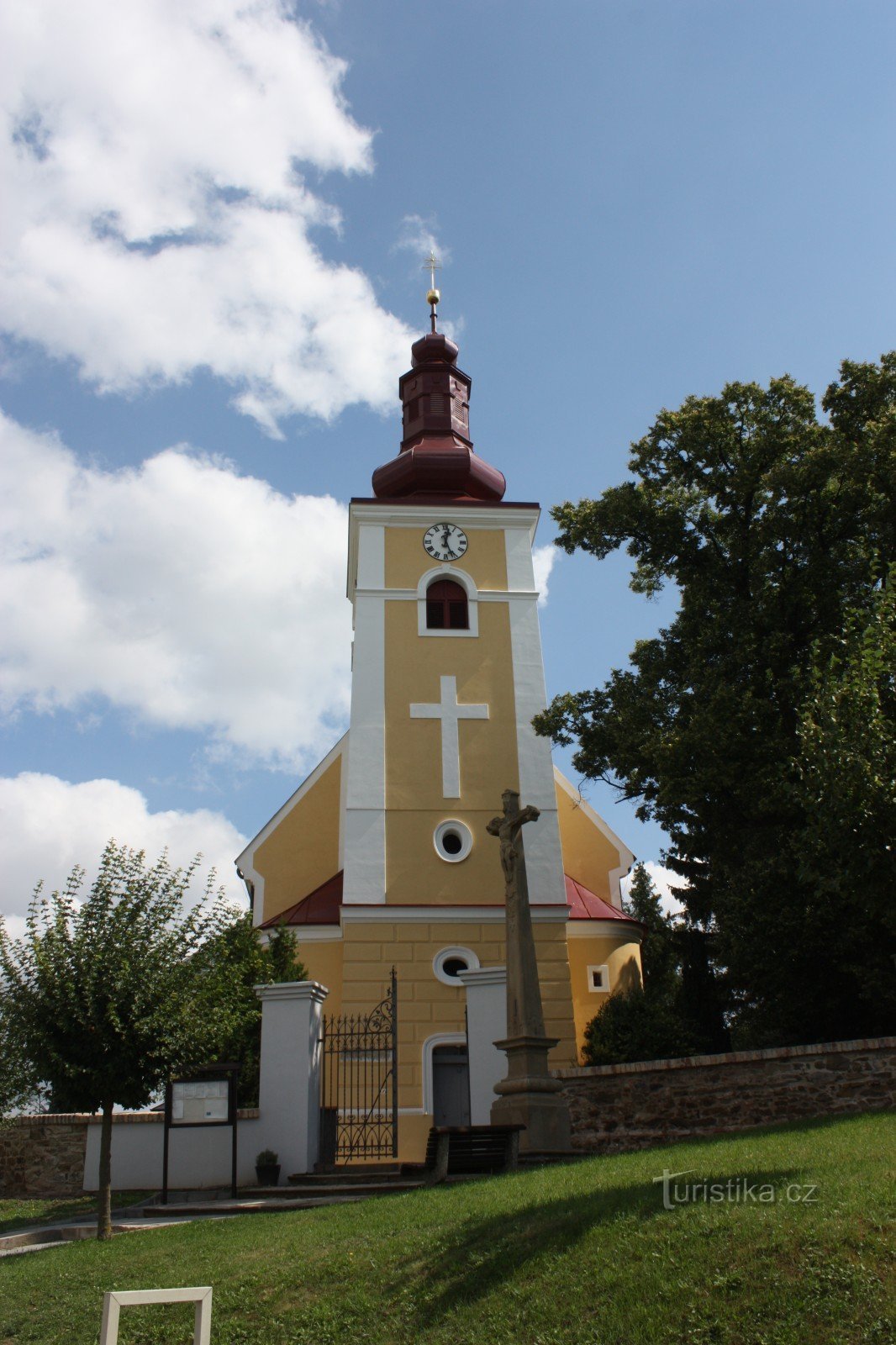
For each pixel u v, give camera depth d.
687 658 24.72
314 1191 15.19
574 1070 15.83
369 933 25.14
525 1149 14.78
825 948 20.34
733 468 24.88
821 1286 7.00
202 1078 16.12
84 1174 18.34
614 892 30.62
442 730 27.34
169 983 14.62
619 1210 8.81
